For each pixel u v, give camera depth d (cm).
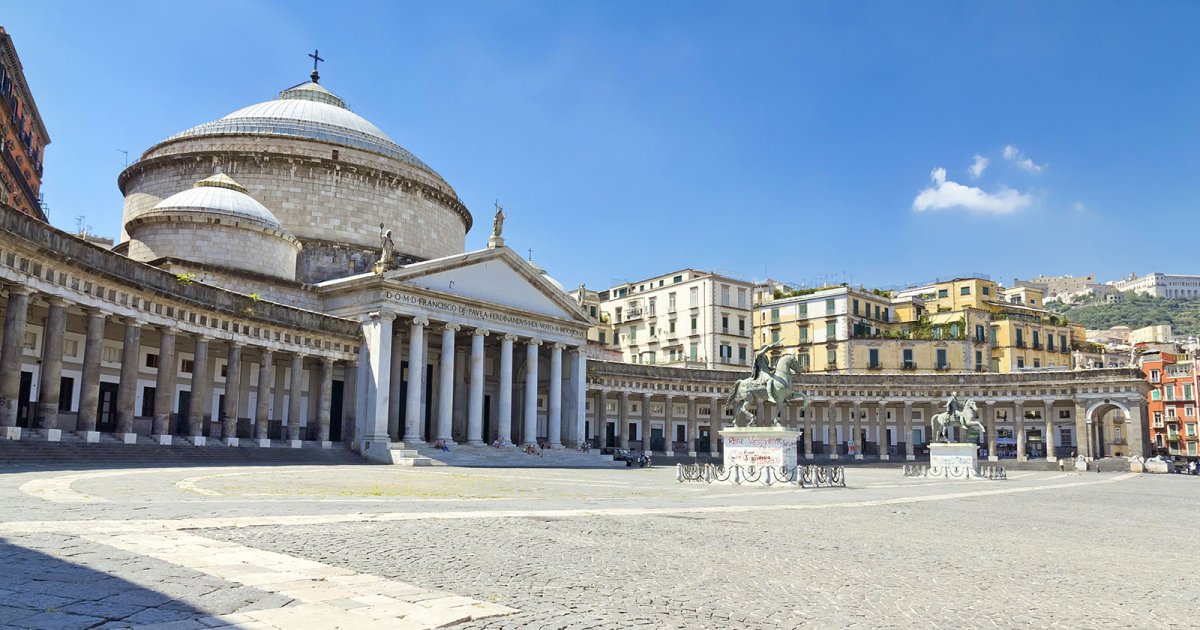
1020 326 13338
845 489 4203
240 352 6012
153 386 5944
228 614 990
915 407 11538
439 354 8225
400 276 6750
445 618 1027
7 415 4025
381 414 6512
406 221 8669
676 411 11025
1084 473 8556
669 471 6481
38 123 9000
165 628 912
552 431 8050
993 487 4994
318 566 1358
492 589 1261
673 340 13025
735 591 1321
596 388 9419
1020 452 10300
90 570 1201
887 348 12506
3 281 4009
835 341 12669
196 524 1794
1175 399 13800
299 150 8319
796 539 2020
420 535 1833
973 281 13662
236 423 5959
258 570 1284
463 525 2061
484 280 7506
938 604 1274
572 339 8419
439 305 7100
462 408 8250
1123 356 15550
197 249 6656
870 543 1995
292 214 8069
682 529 2145
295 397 6300
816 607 1222
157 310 5169
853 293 12888
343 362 6831
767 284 15362
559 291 8312
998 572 1614
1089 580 1552
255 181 8031
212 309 5550
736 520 2428
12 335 4069
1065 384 10162
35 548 1360
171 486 2942
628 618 1105
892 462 10650
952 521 2669
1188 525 2791
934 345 12538
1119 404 9812
